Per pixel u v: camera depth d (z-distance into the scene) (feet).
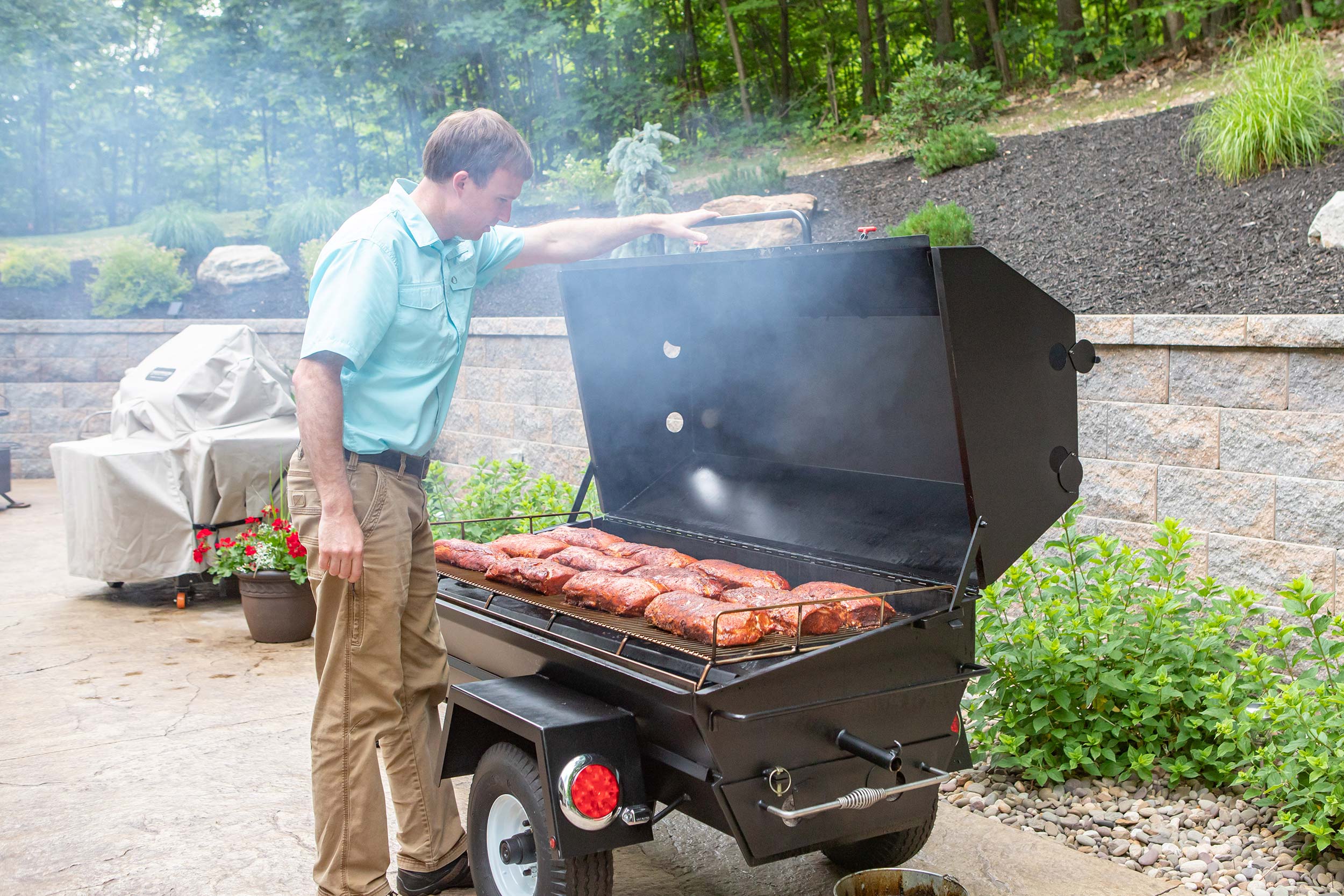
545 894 7.66
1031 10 47.75
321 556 7.87
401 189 8.41
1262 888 9.14
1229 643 11.71
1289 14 33.40
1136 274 19.61
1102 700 11.43
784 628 7.68
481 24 48.70
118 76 59.47
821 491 10.36
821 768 7.52
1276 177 21.16
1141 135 27.04
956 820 10.62
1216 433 13.79
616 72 53.62
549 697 8.17
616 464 11.94
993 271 7.61
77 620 19.07
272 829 10.58
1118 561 12.09
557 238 10.22
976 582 8.33
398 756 9.09
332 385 7.79
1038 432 8.21
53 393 35.94
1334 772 9.27
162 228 43.80
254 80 55.52
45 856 9.96
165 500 19.45
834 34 50.14
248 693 14.98
